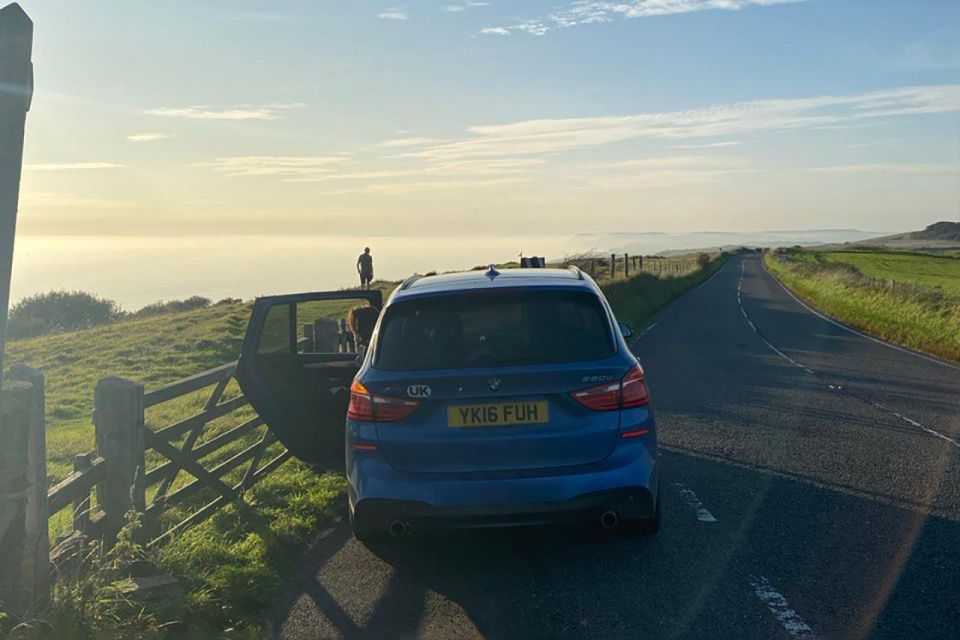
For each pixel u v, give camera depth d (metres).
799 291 47.50
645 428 5.21
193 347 21.86
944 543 5.70
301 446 7.04
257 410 6.79
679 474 7.77
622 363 5.23
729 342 20.66
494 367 5.11
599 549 5.71
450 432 5.06
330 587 5.20
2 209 4.05
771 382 13.78
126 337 25.09
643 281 37.03
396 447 5.11
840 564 5.32
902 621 4.42
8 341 28.94
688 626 4.41
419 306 5.43
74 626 4.18
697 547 5.70
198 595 4.79
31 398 4.24
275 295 7.21
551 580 5.17
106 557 4.95
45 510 4.36
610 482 5.05
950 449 8.70
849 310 29.00
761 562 5.38
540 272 6.21
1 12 4.02
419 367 5.19
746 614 4.55
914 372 15.05
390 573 5.41
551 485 5.01
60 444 11.38
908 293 26.52
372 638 4.44
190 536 5.77
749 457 8.43
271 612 4.83
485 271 6.36
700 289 52.66
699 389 13.05
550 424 5.06
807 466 8.02
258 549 5.73
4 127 4.04
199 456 6.55
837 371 15.22
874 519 6.29
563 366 5.10
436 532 6.22
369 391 5.20
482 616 4.66
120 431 5.46
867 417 10.58
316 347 10.37
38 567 4.29
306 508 6.79
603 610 4.67
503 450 5.05
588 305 5.46
